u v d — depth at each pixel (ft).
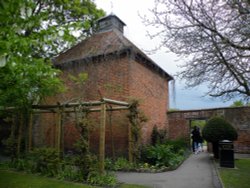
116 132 37.83
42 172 27.55
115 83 38.93
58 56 45.24
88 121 26.68
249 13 14.56
